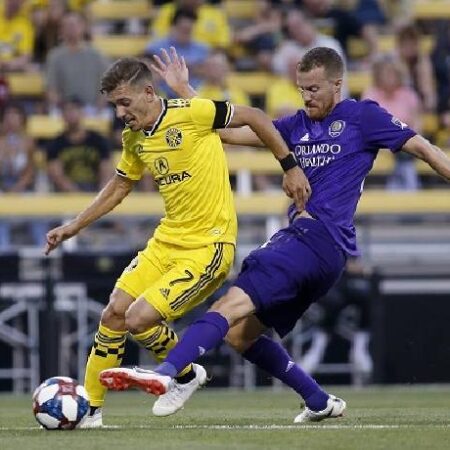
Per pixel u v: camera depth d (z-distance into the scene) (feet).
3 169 181.57
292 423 87.04
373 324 160.66
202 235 80.64
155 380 71.82
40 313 157.17
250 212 169.68
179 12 195.52
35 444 69.51
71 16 194.39
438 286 161.17
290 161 81.00
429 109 204.64
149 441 70.85
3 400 139.23
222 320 77.30
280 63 199.62
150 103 80.18
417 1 223.92
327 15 211.41
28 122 192.75
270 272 78.48
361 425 84.07
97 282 157.99
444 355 161.38
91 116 194.70
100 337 82.69
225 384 160.35
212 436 74.23
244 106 81.05
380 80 193.77
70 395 80.12
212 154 80.79
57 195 176.04
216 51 201.77
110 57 208.54
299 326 162.09
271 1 208.03
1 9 204.95
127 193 85.71
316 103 81.10
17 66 203.31
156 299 78.89
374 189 194.39
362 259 171.12
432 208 180.14
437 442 70.38
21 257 157.89
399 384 161.17
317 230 79.82
